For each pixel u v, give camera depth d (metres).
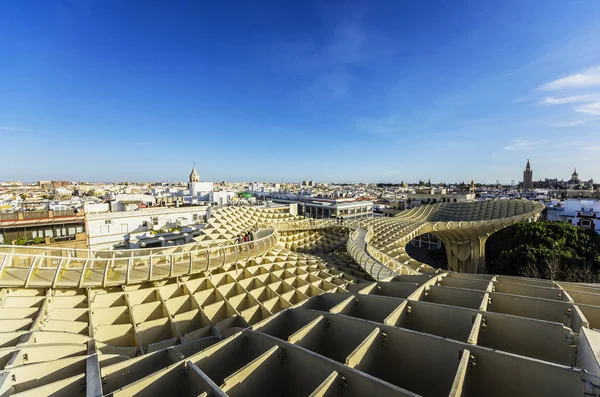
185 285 19.80
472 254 66.38
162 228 55.44
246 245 27.59
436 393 8.70
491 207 71.00
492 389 7.81
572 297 13.30
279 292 21.94
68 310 14.98
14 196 111.25
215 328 15.62
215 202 97.12
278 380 9.14
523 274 43.28
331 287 21.86
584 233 51.06
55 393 8.13
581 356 8.28
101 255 23.06
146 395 7.93
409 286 14.97
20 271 16.70
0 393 7.69
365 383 7.33
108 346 13.16
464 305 13.54
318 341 11.04
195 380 8.10
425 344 9.18
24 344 10.19
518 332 9.98
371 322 10.49
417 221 59.66
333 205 101.31
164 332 15.87
